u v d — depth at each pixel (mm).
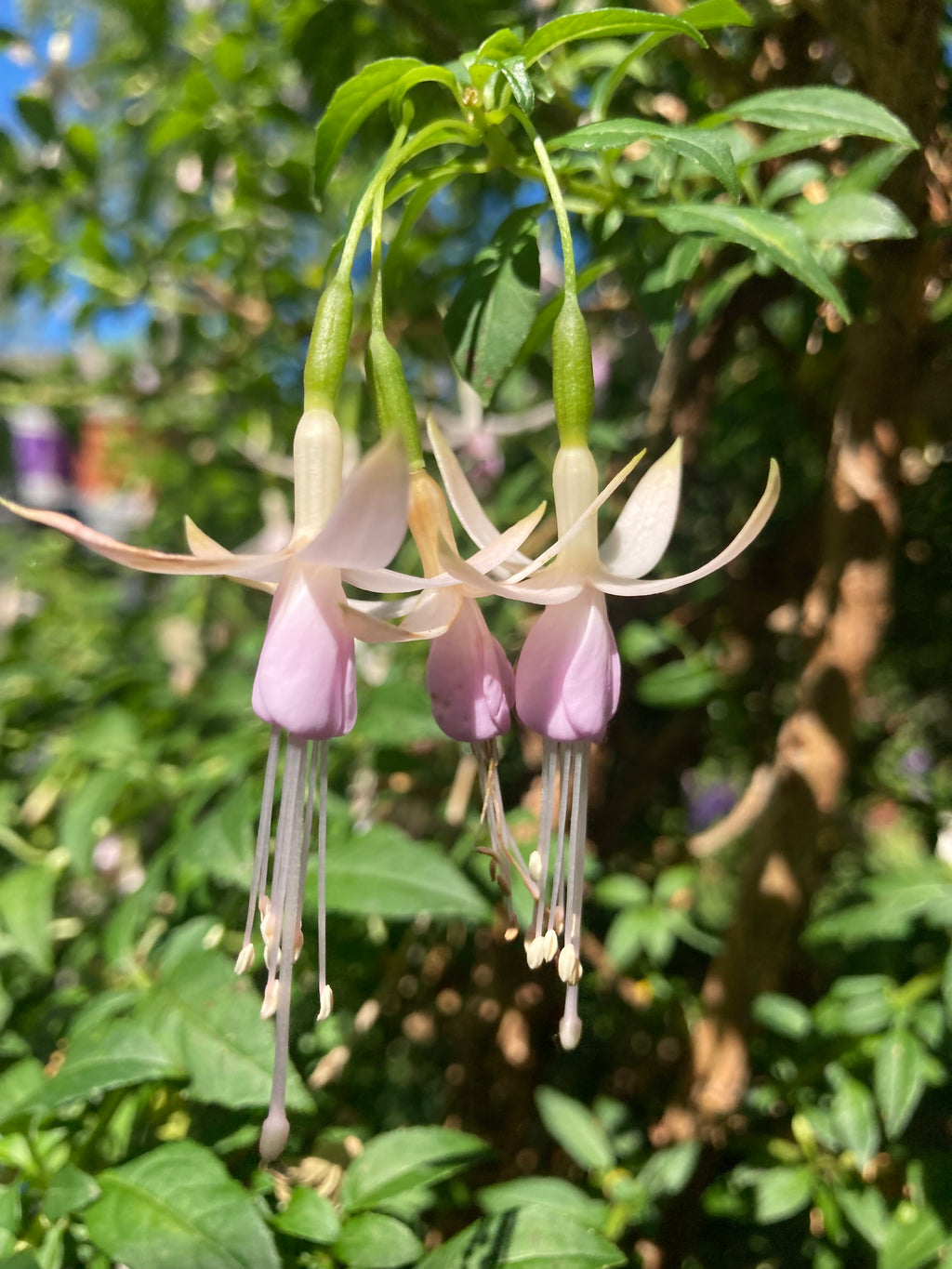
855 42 122
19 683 250
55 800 206
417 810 214
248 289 253
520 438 253
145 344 313
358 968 171
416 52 178
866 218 108
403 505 67
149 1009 109
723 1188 159
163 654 295
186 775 171
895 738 294
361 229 88
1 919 155
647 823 259
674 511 90
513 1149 193
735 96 141
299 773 77
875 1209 141
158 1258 90
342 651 76
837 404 158
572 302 88
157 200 279
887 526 151
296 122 217
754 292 198
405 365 253
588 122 109
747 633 241
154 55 240
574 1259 100
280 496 275
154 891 133
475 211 216
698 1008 186
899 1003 146
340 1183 129
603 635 82
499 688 82
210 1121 121
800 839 159
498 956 201
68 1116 118
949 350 157
